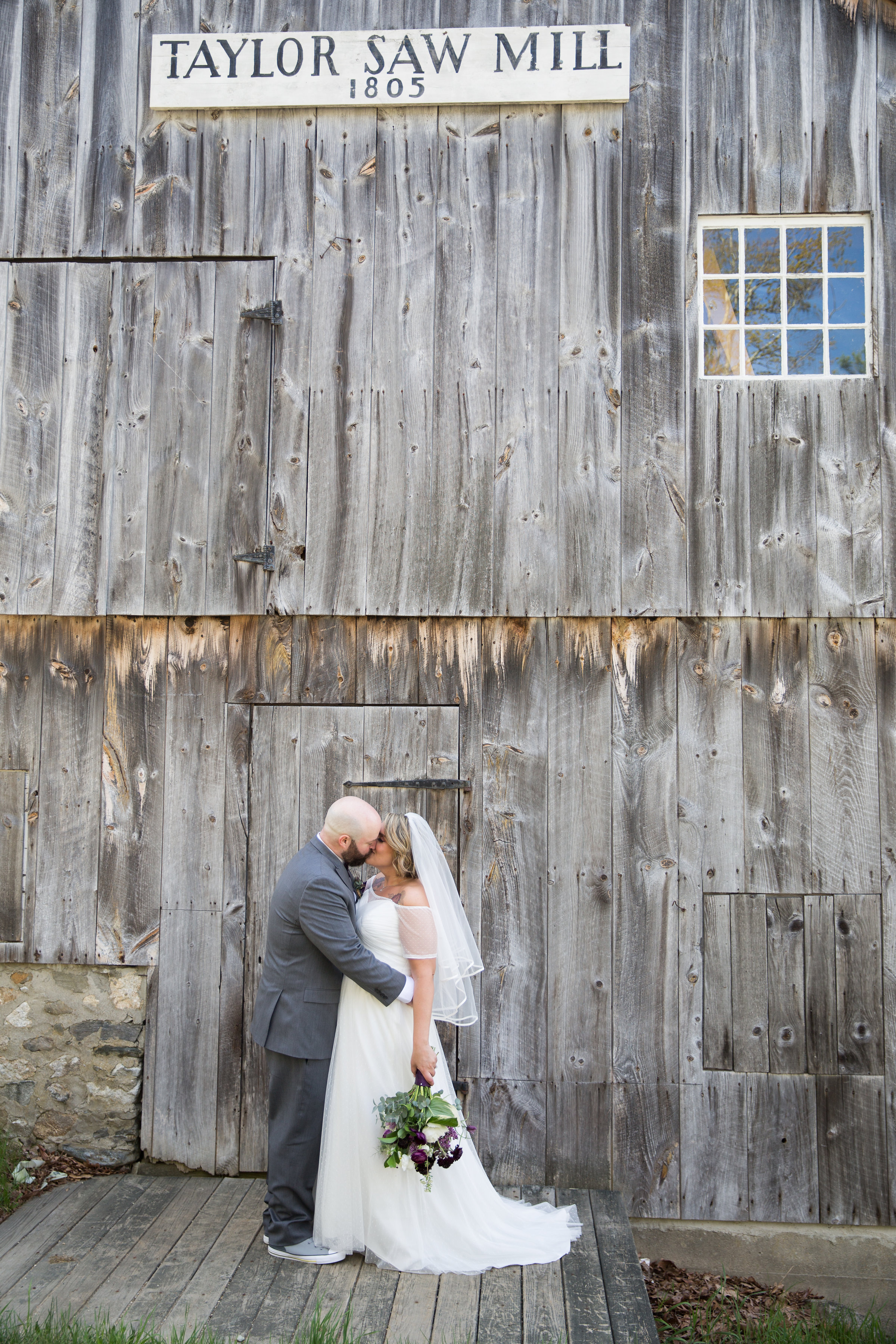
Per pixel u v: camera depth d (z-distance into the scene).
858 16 4.31
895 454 4.19
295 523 4.28
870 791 4.11
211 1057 4.18
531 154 4.33
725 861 4.11
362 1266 3.35
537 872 4.14
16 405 4.39
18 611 4.33
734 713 4.16
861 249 4.35
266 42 4.39
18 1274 3.31
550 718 4.19
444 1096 3.47
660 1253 4.05
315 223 4.36
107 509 4.34
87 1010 4.25
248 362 4.34
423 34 4.35
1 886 4.29
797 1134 4.01
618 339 4.26
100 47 4.46
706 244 4.38
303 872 3.44
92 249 4.42
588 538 4.20
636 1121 4.04
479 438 4.26
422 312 4.31
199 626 4.33
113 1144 4.18
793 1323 3.79
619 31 4.30
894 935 4.06
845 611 4.14
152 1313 3.05
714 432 4.22
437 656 4.24
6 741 4.34
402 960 3.45
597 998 4.09
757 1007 4.06
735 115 4.31
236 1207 3.83
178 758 4.29
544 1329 2.98
